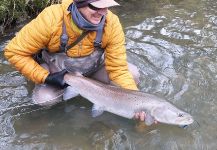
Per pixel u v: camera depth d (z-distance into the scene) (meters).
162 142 1.69
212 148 1.67
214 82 2.03
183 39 2.42
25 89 1.93
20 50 1.68
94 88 1.72
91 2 1.54
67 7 1.62
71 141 1.67
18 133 1.70
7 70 2.06
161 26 2.55
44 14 1.64
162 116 1.62
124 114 1.69
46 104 1.81
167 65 2.15
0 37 2.39
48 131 1.71
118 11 2.74
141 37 2.41
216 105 1.88
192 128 1.75
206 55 2.26
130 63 2.03
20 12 2.53
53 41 1.68
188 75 2.07
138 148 1.66
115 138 1.69
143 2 2.88
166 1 2.91
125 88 1.71
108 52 1.75
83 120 1.77
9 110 1.80
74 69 1.81
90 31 1.67
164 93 1.93
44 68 1.83
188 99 1.90
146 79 2.02
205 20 2.64
